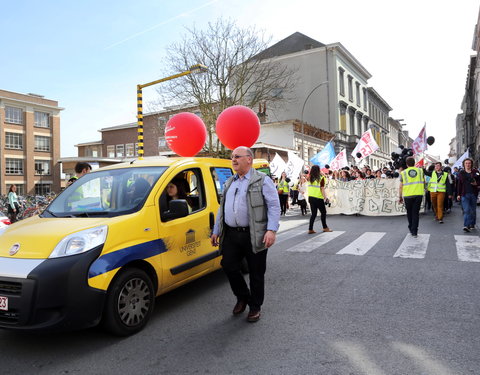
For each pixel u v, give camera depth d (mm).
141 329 3668
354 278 5176
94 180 4441
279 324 3693
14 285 3154
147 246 3779
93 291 3199
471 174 8641
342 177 16000
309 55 42812
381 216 12836
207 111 22250
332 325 3613
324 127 41875
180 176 4805
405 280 4984
